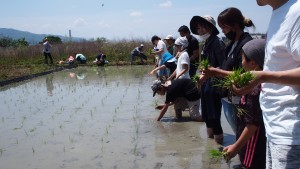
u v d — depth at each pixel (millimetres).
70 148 5773
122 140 6086
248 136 3119
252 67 2963
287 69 2213
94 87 13023
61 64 23844
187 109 8242
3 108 9641
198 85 4336
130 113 8227
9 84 15180
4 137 6652
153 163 4934
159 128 6785
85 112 8594
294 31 2098
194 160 4977
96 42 29047
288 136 2178
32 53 27734
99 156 5316
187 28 7402
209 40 5383
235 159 4926
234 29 4469
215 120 5566
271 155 2352
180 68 7094
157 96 10430
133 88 12312
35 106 9727
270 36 2299
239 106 3367
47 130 7027
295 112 2170
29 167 5000
